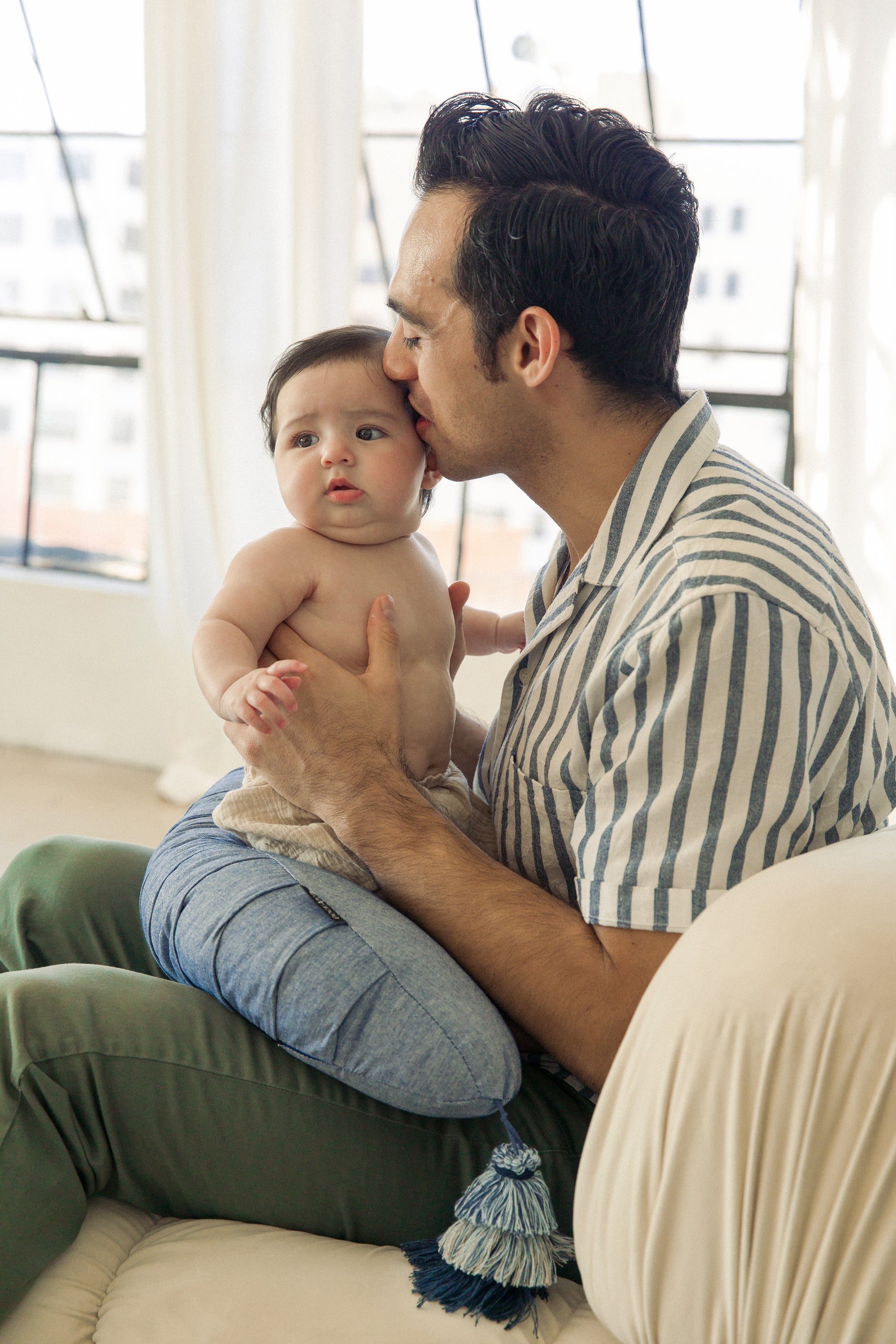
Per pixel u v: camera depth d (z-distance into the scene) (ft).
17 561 15.90
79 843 4.51
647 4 11.65
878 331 10.72
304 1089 3.26
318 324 12.32
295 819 3.76
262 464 12.87
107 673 14.37
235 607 3.94
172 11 11.99
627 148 3.64
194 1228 3.25
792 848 3.05
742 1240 2.33
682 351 13.32
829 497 11.12
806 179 10.97
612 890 3.11
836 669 3.13
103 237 14.76
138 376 15.11
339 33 11.77
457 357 3.77
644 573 3.42
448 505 14.52
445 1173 3.29
